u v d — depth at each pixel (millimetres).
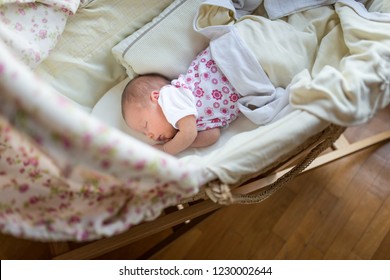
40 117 527
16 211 695
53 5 940
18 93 513
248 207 1351
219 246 1311
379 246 1284
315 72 1011
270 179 1025
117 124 1104
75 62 1048
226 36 1042
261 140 797
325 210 1336
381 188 1353
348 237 1300
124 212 706
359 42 921
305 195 1356
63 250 981
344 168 1385
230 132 1096
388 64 848
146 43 1066
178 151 1044
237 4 1134
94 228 683
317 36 1078
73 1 960
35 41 929
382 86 822
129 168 602
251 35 1041
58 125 533
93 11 1025
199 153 1069
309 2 1095
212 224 1334
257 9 1169
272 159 808
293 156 990
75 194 717
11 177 745
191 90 1052
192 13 1087
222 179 775
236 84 1033
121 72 1149
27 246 1252
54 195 721
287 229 1319
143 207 708
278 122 836
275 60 1009
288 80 1032
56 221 685
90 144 555
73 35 1028
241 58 1022
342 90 812
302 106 832
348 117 800
